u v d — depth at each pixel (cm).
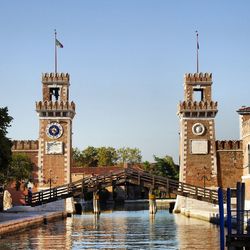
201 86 10244
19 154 9550
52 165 10031
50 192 8906
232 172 9944
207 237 5384
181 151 10062
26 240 5175
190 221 7669
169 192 8788
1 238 5253
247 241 3625
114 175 8969
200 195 8831
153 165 18900
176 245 4800
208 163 9969
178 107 10225
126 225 7031
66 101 10231
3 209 8781
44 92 10350
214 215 7006
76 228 6556
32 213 7875
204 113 10038
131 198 18650
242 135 9825
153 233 5894
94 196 9725
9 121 6662
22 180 9750
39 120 10119
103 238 5416
